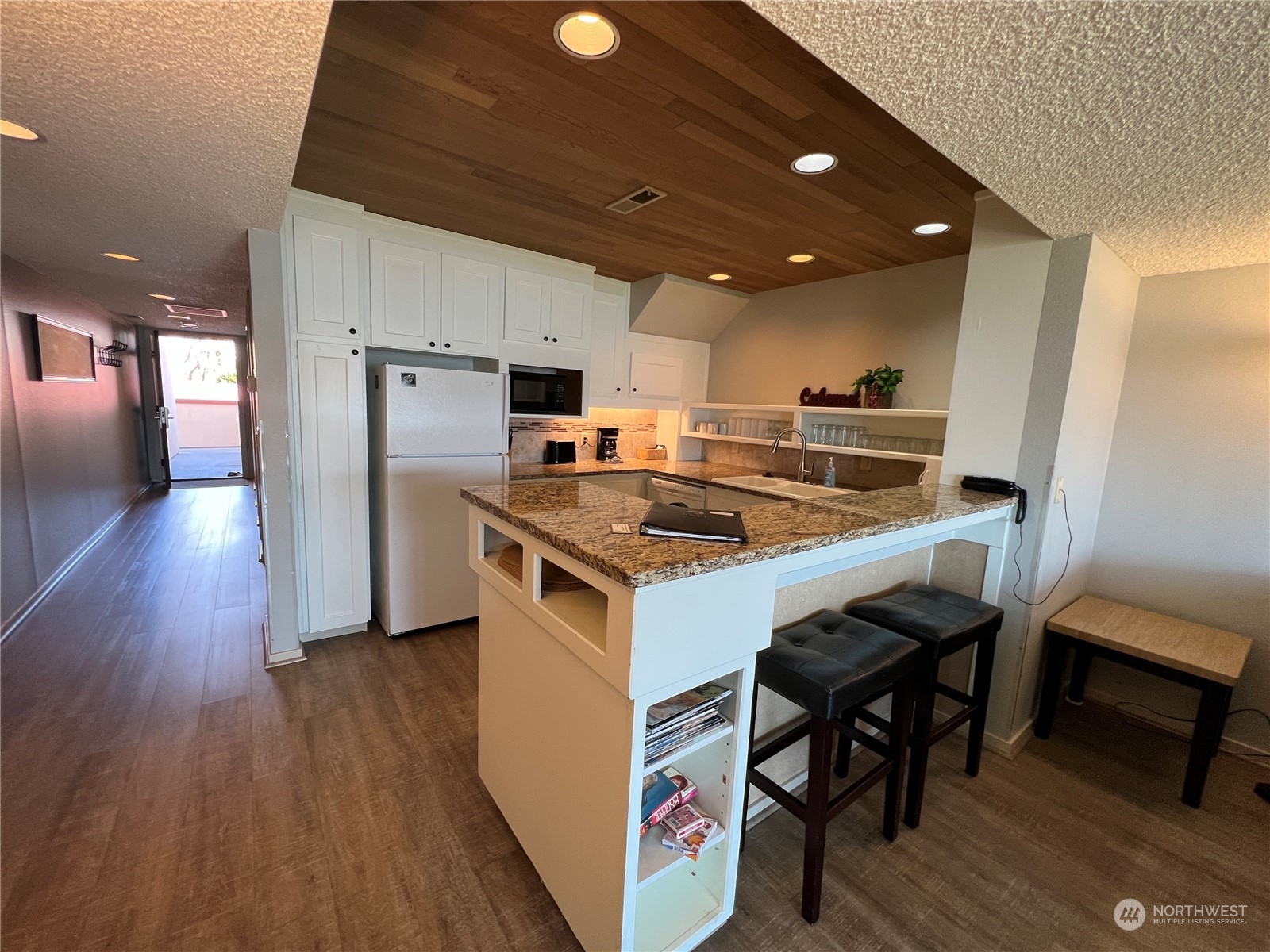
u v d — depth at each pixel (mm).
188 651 2752
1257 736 2199
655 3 1195
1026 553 2078
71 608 3229
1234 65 939
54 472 3684
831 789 1943
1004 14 861
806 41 960
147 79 1152
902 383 3293
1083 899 1513
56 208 2004
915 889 1528
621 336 4055
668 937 1252
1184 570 2316
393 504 2838
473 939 1349
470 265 3070
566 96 1586
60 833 1590
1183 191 1479
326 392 2691
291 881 1478
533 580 1376
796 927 1407
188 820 1666
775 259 3229
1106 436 2406
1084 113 1135
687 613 1083
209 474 8305
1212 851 1692
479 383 3039
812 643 1572
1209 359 2215
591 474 3830
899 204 2281
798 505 1792
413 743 2078
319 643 2889
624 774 1089
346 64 1450
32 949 1268
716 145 1847
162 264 2947
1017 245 2039
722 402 4402
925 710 1709
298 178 2273
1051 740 2270
